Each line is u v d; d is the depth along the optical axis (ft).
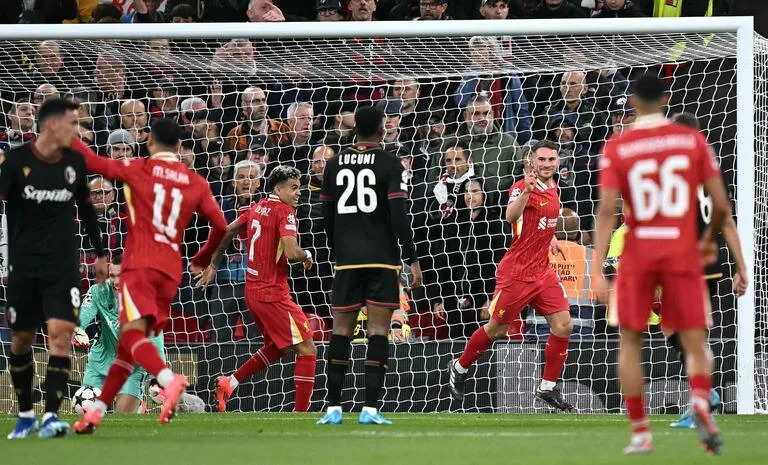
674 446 73.87
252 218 120.16
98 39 131.03
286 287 120.78
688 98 148.15
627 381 67.67
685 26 123.65
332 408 97.76
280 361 130.93
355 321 97.60
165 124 84.23
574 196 144.97
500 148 142.20
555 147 117.91
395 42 139.23
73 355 132.05
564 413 122.11
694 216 66.90
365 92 152.87
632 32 125.18
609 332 134.10
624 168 67.05
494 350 126.72
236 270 138.41
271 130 147.23
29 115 144.36
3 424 101.50
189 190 84.38
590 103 147.43
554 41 135.74
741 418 109.70
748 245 120.37
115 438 81.35
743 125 121.70
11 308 80.59
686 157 66.54
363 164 95.04
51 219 79.71
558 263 134.51
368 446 74.74
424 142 146.51
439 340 130.52
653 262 66.28
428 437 82.53
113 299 125.39
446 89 146.10
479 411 126.41
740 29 122.93
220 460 65.77
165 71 145.28
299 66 141.28
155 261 82.43
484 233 142.61
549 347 119.44
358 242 94.94
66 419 113.19
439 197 141.49
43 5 161.79
